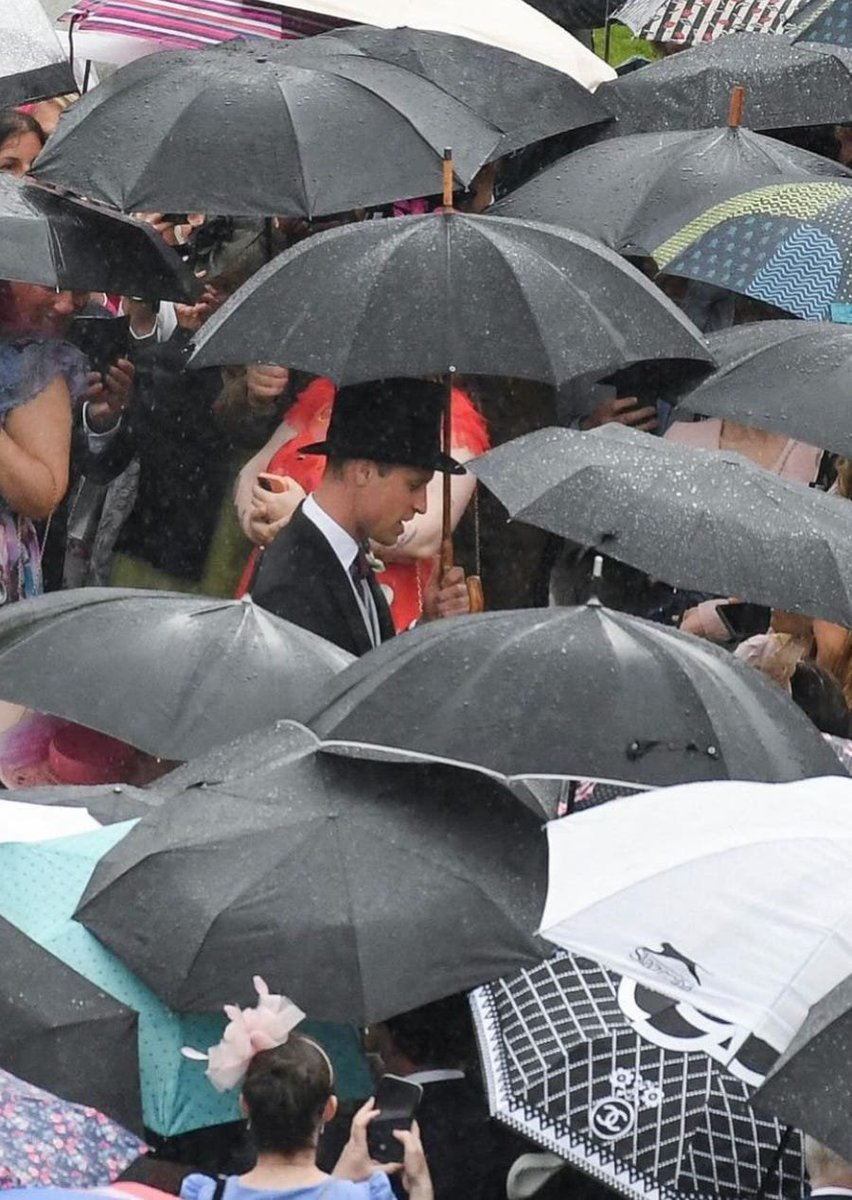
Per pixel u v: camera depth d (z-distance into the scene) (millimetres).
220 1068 17547
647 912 18141
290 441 31078
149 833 19453
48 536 31766
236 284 34125
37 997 18469
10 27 31094
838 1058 16938
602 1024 18828
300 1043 17625
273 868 18922
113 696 22594
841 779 19609
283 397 31172
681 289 33656
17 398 29719
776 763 20297
